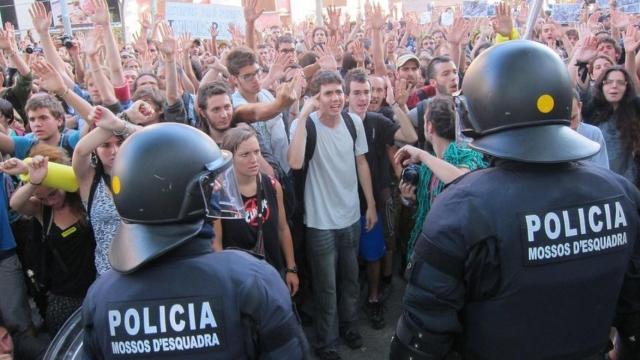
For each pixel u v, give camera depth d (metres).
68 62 7.62
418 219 3.04
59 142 3.65
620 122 3.80
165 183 1.31
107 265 2.59
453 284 1.45
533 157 1.40
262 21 13.30
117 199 1.37
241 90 3.69
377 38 5.01
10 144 3.73
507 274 1.39
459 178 1.56
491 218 1.40
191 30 7.57
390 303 4.13
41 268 2.98
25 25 20.30
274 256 2.88
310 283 3.80
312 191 3.38
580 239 1.42
